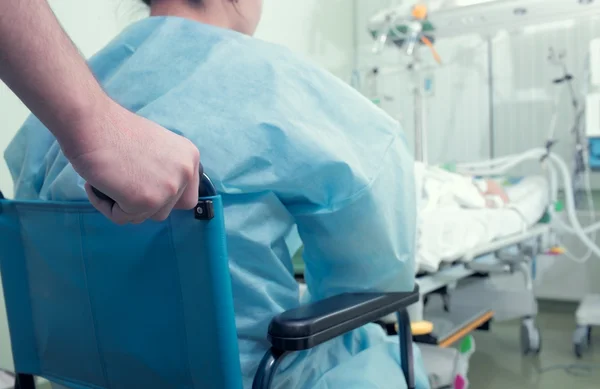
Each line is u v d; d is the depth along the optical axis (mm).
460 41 3455
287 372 869
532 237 2414
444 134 3574
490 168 3037
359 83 3381
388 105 3568
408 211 896
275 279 837
